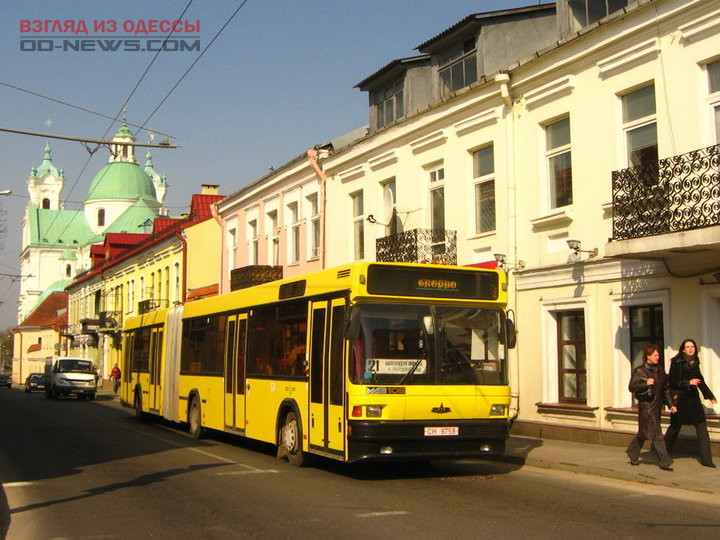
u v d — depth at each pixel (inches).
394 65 931.3
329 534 316.5
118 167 4443.9
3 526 330.6
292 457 524.4
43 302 4261.8
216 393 679.7
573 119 652.1
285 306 545.6
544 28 805.2
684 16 550.6
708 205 486.3
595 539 303.4
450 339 459.2
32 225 4817.9
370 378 436.8
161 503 392.8
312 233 1117.1
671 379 478.9
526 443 625.3
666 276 557.3
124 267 2234.3
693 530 319.3
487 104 756.0
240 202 1371.8
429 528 325.1
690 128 545.3
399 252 833.5
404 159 887.7
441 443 444.8
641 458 518.3
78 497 414.6
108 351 2391.7
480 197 778.8
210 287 1509.6
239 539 312.2
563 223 660.1
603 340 612.1
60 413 1161.4
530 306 693.3
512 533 314.8
